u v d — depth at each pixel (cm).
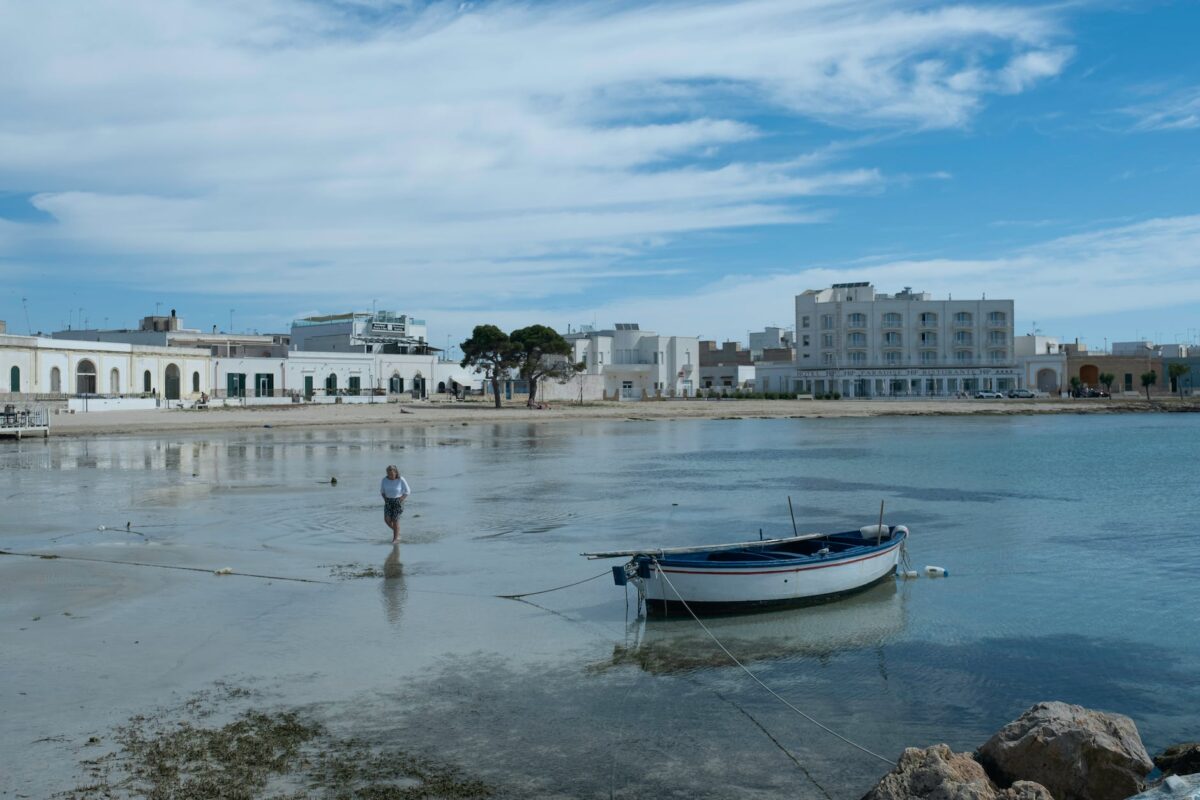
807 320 15200
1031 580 2105
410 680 1345
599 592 1909
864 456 5344
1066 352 15588
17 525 2648
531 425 8275
